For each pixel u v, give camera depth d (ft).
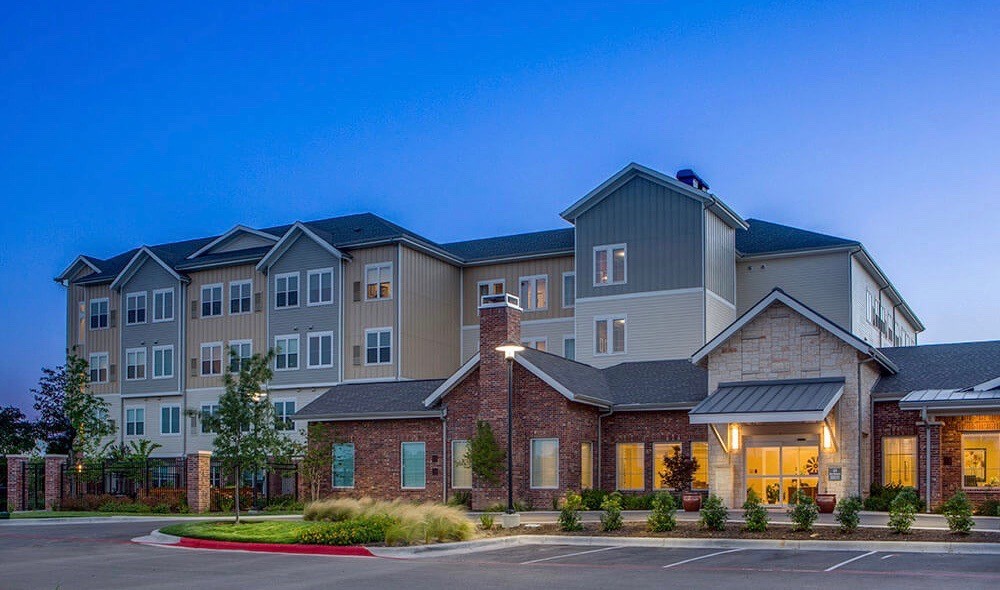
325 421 131.44
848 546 70.79
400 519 81.71
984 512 94.79
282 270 178.19
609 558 68.39
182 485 158.81
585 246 159.43
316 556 72.43
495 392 116.16
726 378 111.04
